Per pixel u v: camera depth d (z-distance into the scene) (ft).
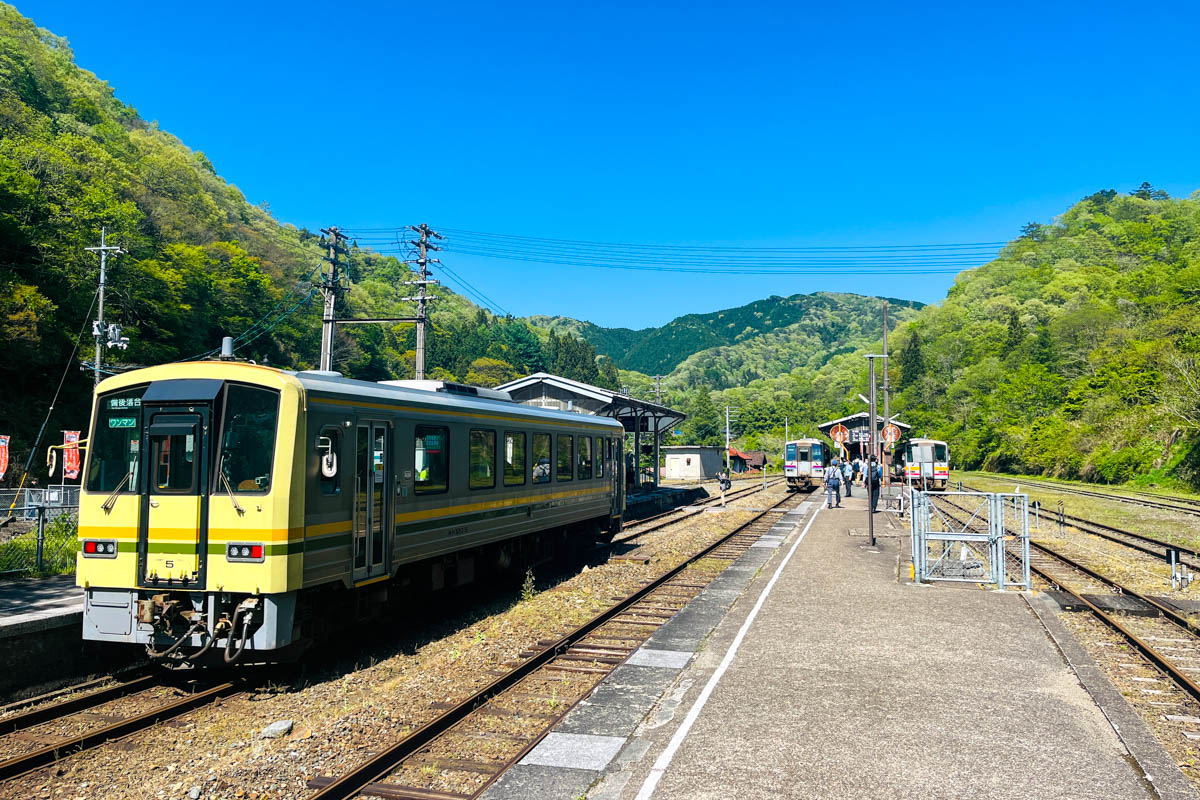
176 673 29.66
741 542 67.56
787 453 148.97
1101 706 23.49
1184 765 19.49
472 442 41.65
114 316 145.07
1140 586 45.06
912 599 40.60
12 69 194.39
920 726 21.99
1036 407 268.00
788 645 31.42
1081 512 105.40
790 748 20.45
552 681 27.35
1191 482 156.66
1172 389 173.47
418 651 33.55
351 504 31.07
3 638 26.12
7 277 123.03
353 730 21.70
